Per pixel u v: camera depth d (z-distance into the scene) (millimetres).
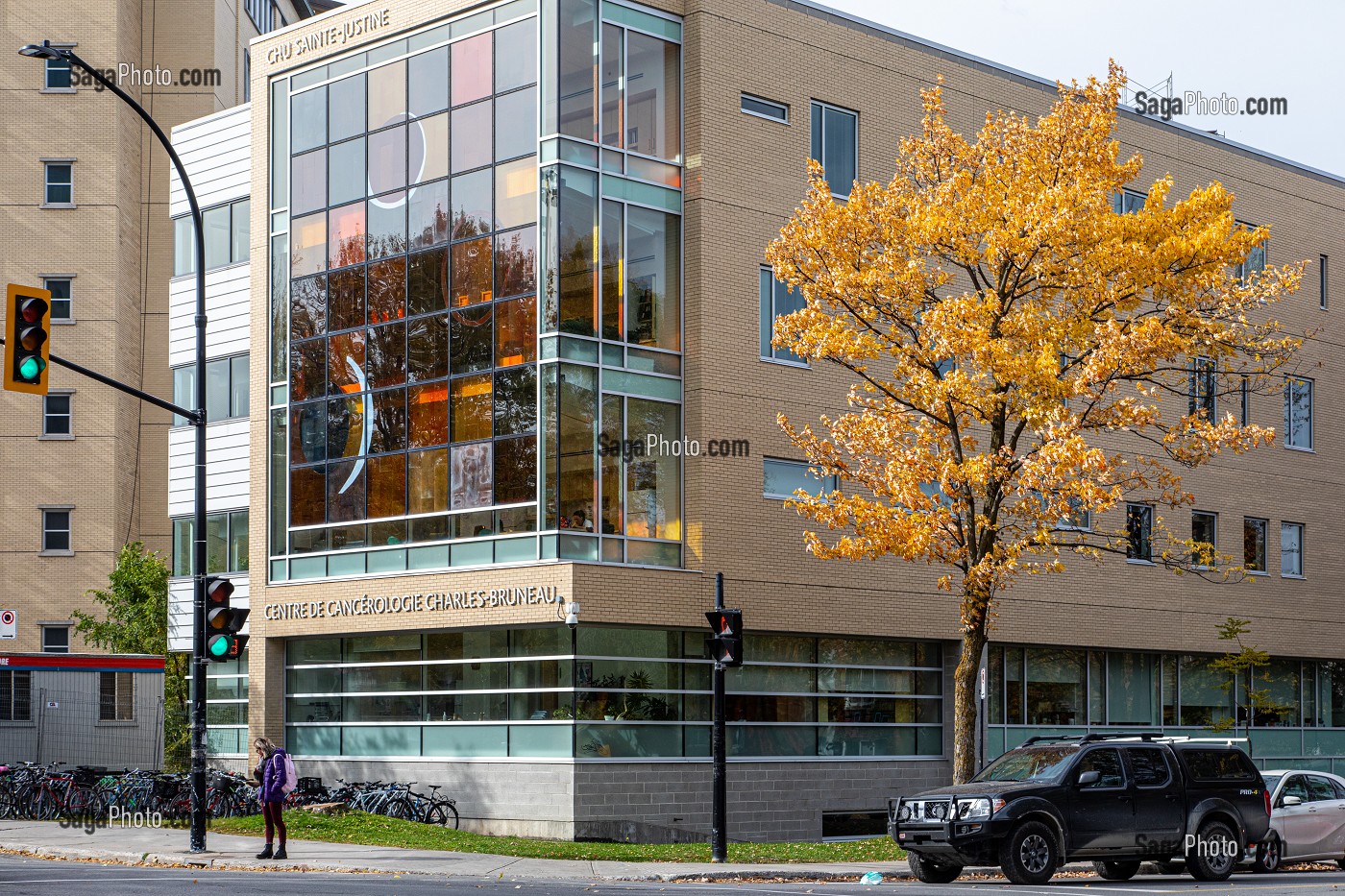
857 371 26312
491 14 30797
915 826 21094
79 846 24484
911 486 25062
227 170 37750
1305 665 42938
